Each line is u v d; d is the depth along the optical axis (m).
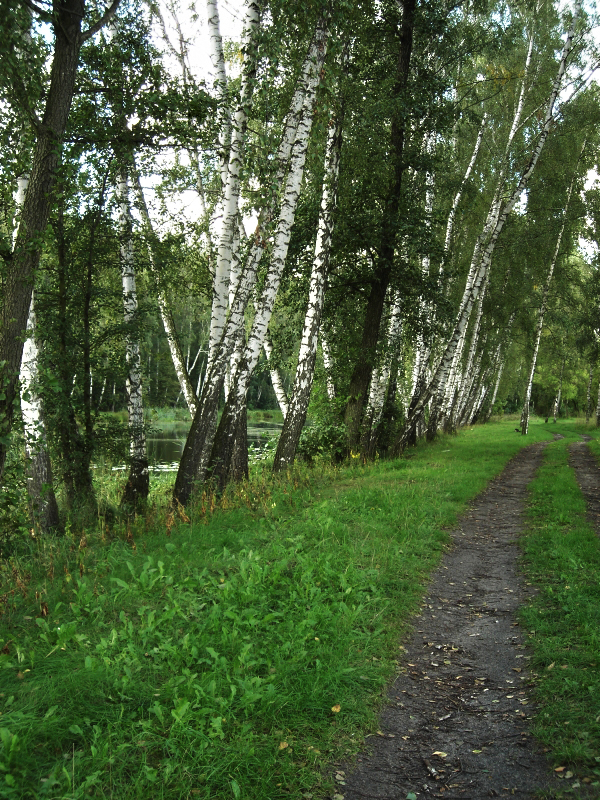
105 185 12.04
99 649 4.50
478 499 12.95
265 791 3.38
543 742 3.91
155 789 3.27
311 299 14.63
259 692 4.04
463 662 5.26
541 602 6.43
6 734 3.28
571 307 32.81
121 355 14.29
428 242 18.30
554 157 25.00
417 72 18.34
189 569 6.62
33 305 11.41
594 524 9.84
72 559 7.56
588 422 49.84
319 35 11.03
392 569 7.38
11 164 7.62
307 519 9.29
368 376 18.73
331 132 14.59
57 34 6.39
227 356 11.70
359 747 3.95
